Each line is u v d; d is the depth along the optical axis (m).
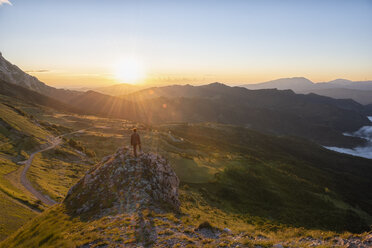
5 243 17.05
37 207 32.78
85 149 94.56
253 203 47.25
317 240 11.86
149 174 22.00
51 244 13.23
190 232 13.55
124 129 147.25
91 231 13.85
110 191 19.86
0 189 34.41
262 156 149.00
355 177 156.00
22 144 73.75
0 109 99.25
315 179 107.56
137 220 15.01
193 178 55.53
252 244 11.24
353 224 46.94
